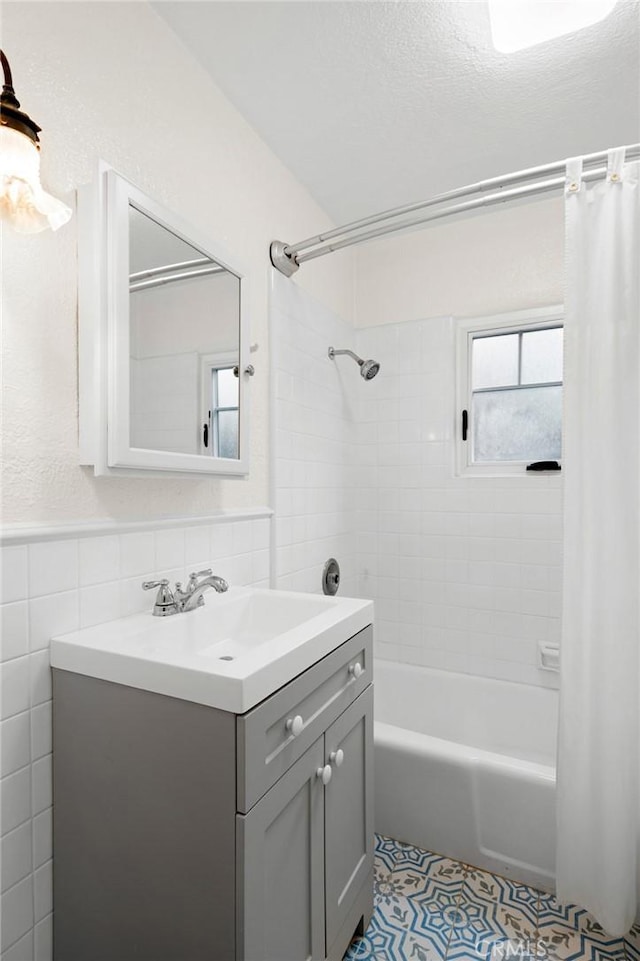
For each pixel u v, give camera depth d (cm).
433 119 172
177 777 90
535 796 151
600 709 134
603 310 136
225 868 86
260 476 184
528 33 133
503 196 150
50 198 89
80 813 101
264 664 91
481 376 246
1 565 96
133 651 97
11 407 99
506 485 234
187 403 133
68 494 110
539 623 227
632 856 132
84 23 115
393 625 257
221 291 147
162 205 123
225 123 163
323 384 231
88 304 110
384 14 132
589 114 169
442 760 164
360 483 264
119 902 96
